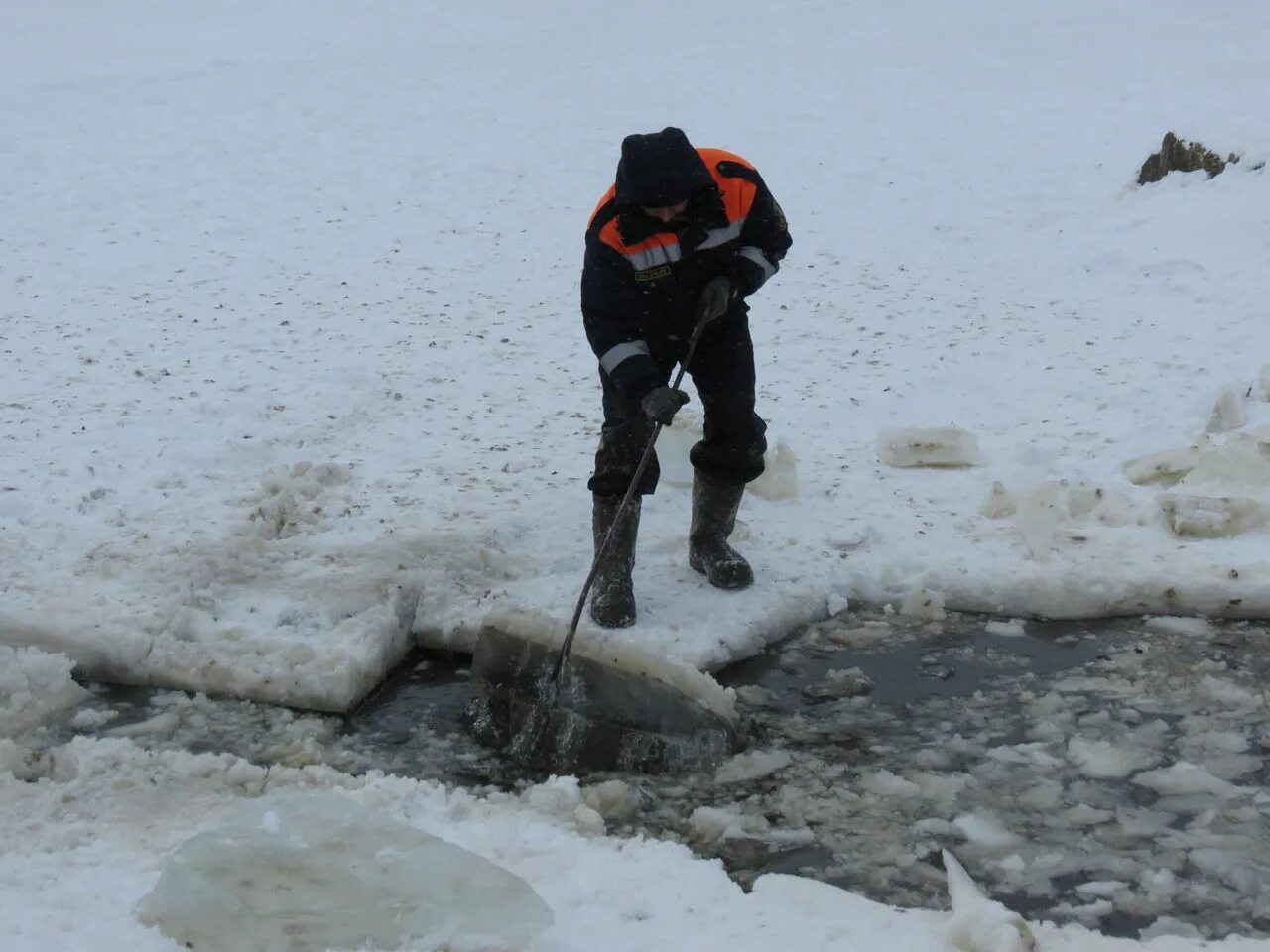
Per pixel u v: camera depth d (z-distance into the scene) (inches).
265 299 362.9
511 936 114.5
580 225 442.0
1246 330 298.0
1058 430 248.2
